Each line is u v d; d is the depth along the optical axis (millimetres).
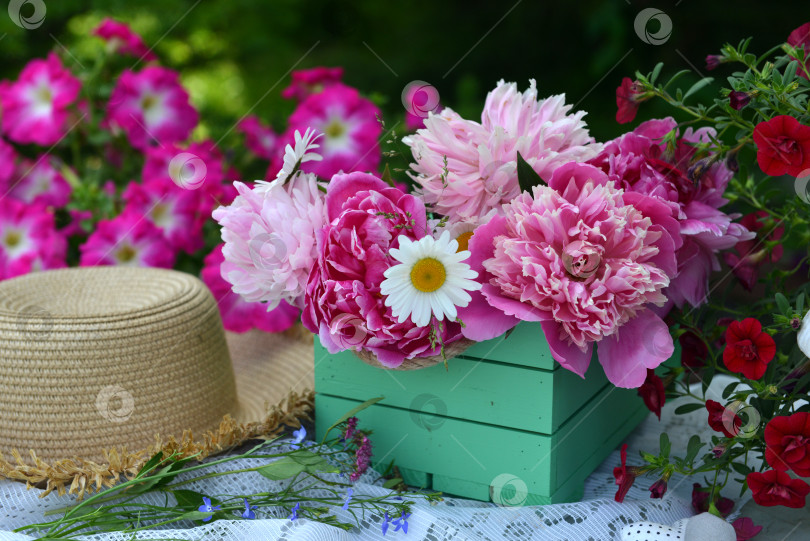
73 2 3340
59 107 2137
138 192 2074
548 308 1716
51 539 1681
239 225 1745
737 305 1923
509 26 3840
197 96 3775
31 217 2086
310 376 1925
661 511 1761
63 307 1895
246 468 1763
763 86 1739
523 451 1769
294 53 4062
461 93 3406
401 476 1814
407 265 1703
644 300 1730
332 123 2094
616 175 1761
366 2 4195
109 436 1800
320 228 1740
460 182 1769
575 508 1748
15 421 1799
